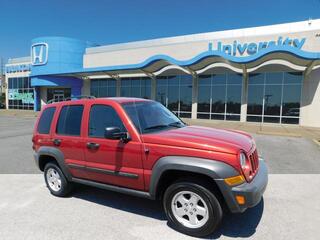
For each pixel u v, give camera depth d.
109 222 4.06
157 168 3.71
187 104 24.58
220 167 3.33
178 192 3.71
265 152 9.30
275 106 20.61
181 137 3.75
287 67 19.81
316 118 19.22
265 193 5.18
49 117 5.28
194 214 3.63
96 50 32.38
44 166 5.54
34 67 34.44
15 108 42.44
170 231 3.77
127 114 4.18
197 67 21.53
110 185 4.35
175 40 26.55
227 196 3.32
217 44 22.84
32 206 4.70
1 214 4.39
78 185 5.29
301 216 4.19
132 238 3.60
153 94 26.38
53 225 3.98
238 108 22.06
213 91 23.05
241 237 3.58
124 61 29.11
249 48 21.39
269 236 3.60
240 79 21.86
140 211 4.45
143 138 3.89
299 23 21.00
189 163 3.46
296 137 13.16
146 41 28.14
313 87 19.25
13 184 5.93
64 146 4.86
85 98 5.07
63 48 32.53
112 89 29.80
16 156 8.84
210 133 4.09
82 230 3.82
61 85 32.88
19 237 3.65
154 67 23.34
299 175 6.45
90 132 4.52
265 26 22.09
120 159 4.09
